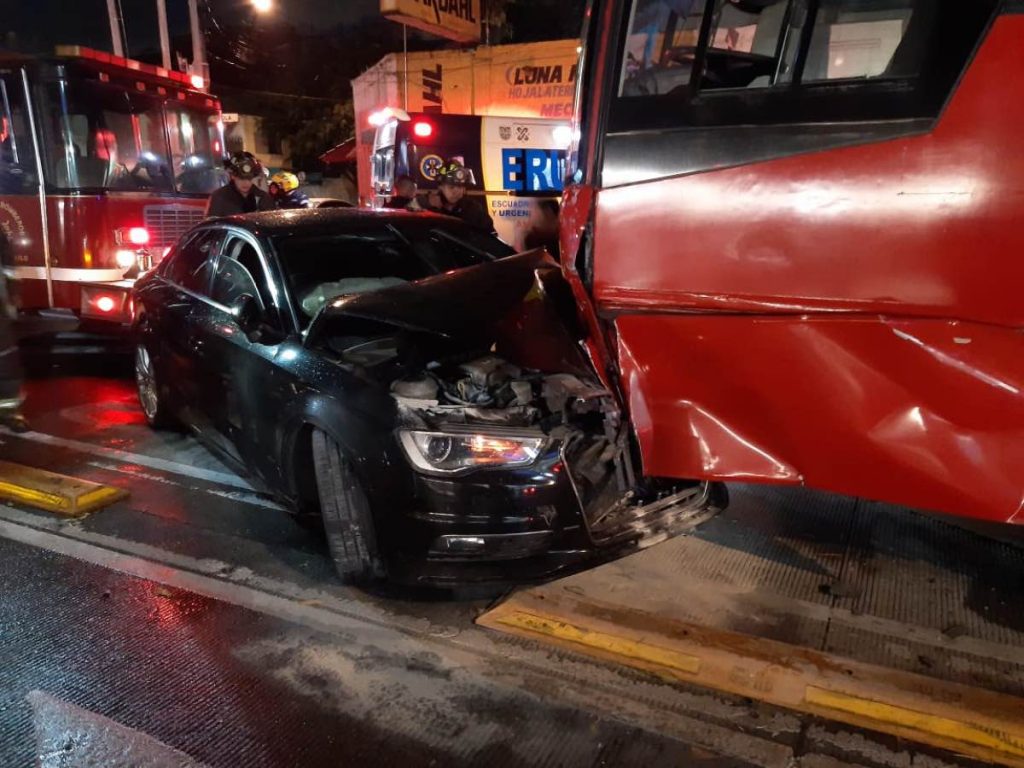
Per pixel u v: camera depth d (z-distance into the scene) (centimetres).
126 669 304
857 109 286
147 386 577
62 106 762
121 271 798
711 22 310
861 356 296
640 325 338
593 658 307
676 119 321
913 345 286
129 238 799
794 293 304
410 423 324
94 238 781
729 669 296
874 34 285
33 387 706
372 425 330
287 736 268
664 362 334
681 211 323
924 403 288
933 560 383
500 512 316
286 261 430
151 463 518
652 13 321
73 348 856
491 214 1020
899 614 337
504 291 396
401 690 291
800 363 307
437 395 343
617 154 337
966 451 282
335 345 392
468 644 317
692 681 291
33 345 868
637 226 333
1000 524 379
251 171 669
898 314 288
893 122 280
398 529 322
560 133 1031
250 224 464
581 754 259
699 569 374
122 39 1568
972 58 266
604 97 338
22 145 774
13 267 802
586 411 345
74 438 569
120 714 279
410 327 359
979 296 273
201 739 267
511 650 313
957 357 279
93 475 499
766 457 320
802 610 339
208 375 451
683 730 269
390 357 372
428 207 754
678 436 334
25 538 415
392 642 320
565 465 324
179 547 402
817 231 297
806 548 394
